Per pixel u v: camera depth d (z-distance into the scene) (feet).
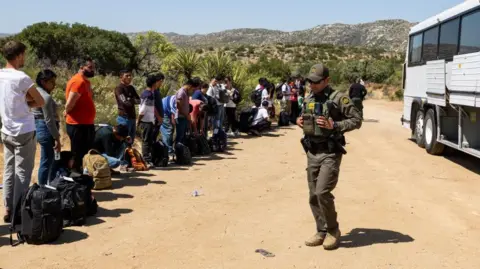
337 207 23.99
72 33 108.37
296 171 32.81
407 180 30.35
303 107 17.99
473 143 33.76
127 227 20.54
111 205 23.61
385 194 26.68
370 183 29.40
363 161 37.11
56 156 22.08
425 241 19.26
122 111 30.35
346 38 601.62
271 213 22.88
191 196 25.62
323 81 17.48
